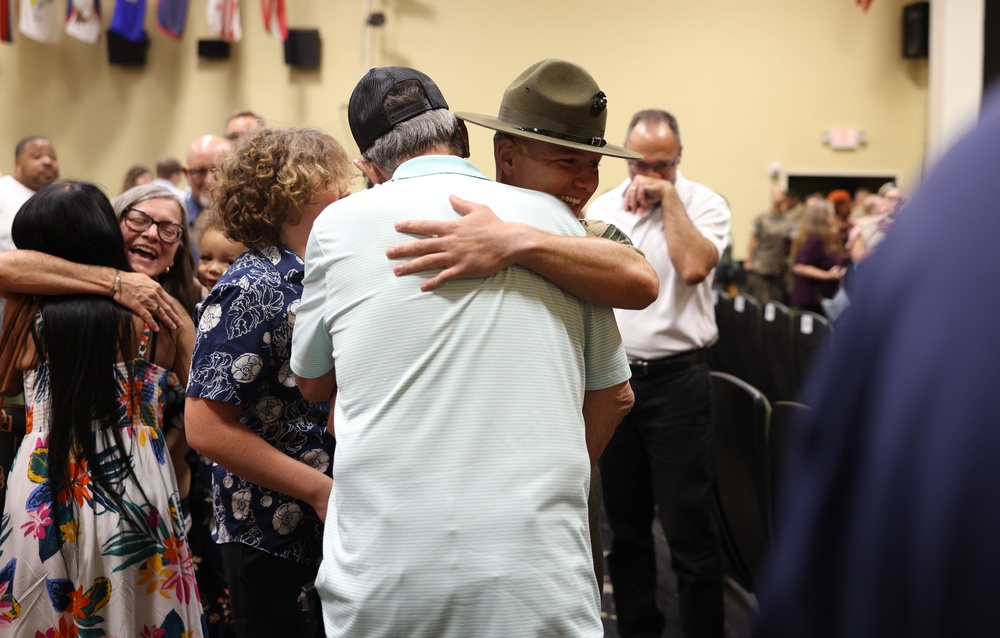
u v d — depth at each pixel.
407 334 1.23
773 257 8.77
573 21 8.91
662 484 2.68
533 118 1.38
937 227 0.49
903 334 0.49
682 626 2.70
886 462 0.48
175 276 2.29
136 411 1.96
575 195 1.45
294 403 1.68
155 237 2.20
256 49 8.85
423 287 1.24
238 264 1.68
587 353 1.38
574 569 1.22
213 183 1.73
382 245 1.28
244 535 1.68
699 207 2.89
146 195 2.24
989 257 0.47
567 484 1.23
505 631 1.17
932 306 0.48
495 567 1.17
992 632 0.45
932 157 0.54
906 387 0.48
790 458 0.56
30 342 1.94
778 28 9.04
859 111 9.10
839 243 7.94
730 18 9.02
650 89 9.02
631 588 2.79
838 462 0.51
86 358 1.90
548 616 1.18
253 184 1.67
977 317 0.47
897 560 0.48
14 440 2.12
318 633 1.40
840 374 0.52
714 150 9.13
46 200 1.96
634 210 2.77
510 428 1.21
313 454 1.69
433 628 1.18
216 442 1.59
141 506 1.91
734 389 2.61
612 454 2.78
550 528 1.20
